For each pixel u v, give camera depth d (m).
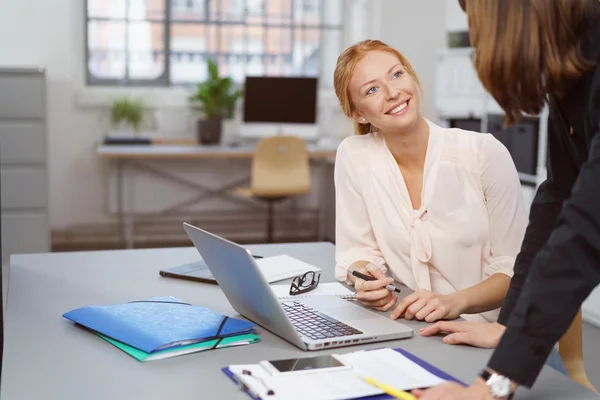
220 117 6.25
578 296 1.14
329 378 1.30
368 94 1.90
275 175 5.74
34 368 1.39
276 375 1.31
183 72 6.73
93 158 6.39
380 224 2.03
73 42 6.31
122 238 6.48
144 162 6.44
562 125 1.46
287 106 6.29
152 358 1.43
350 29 6.92
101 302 1.83
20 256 2.33
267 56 6.89
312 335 1.53
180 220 6.62
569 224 1.15
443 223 1.97
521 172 4.51
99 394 1.27
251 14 6.81
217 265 1.60
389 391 1.22
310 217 6.83
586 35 1.20
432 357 1.45
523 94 1.16
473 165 1.95
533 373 1.16
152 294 1.89
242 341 1.52
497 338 1.52
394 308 1.78
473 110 5.09
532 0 1.12
